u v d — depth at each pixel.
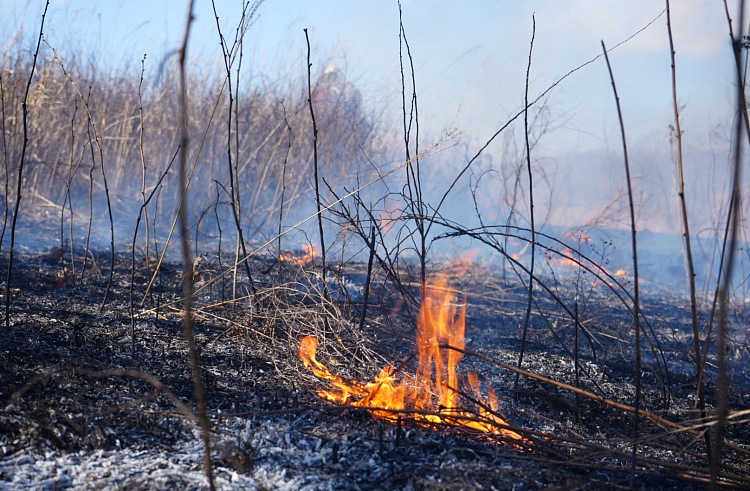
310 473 1.69
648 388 2.88
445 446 1.91
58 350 2.48
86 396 2.06
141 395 2.14
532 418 2.39
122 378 2.27
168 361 2.56
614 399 2.67
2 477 1.54
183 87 1.23
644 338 3.78
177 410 2.04
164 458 1.72
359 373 2.66
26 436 1.75
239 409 2.12
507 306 4.40
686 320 4.38
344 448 1.86
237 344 2.90
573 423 2.39
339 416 2.11
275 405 2.20
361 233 3.14
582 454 2.00
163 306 3.28
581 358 3.30
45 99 6.15
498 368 2.99
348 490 1.61
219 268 4.36
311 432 1.97
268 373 2.55
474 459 1.83
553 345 3.53
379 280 4.51
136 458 1.71
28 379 2.11
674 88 1.67
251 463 1.73
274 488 1.60
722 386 1.34
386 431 2.01
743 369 3.32
